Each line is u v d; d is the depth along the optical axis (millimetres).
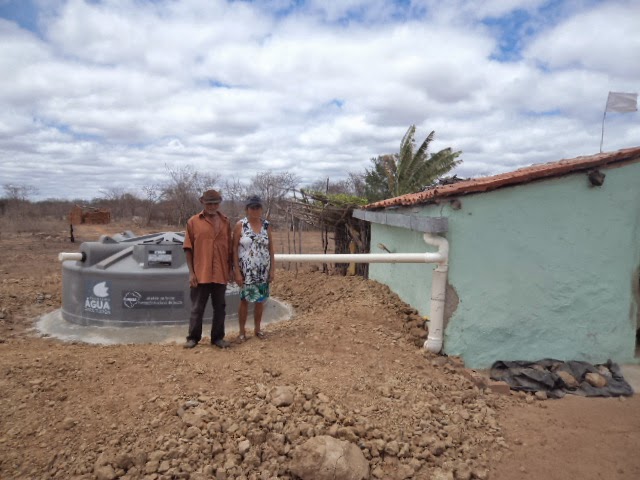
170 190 31719
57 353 4461
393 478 3092
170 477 2811
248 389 3752
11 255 15109
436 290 4992
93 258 6285
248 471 2980
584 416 4164
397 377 4344
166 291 6098
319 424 3361
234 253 5020
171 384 3781
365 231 9375
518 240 5012
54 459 2863
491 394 4488
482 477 3221
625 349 5254
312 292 8414
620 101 6488
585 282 5156
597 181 4969
